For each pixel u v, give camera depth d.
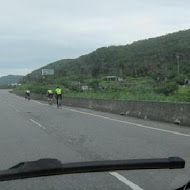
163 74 121.94
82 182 5.43
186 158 11.18
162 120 23.50
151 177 6.78
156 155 11.80
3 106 44.50
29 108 40.06
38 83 140.12
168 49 160.62
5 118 27.23
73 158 11.41
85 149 13.10
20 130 19.58
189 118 20.77
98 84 98.69
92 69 177.50
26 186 4.13
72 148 13.35
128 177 6.84
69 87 90.75
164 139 15.43
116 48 187.38
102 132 18.14
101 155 11.88
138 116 26.83
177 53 142.88
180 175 6.73
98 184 5.62
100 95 50.22
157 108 24.36
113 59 178.25
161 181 6.00
